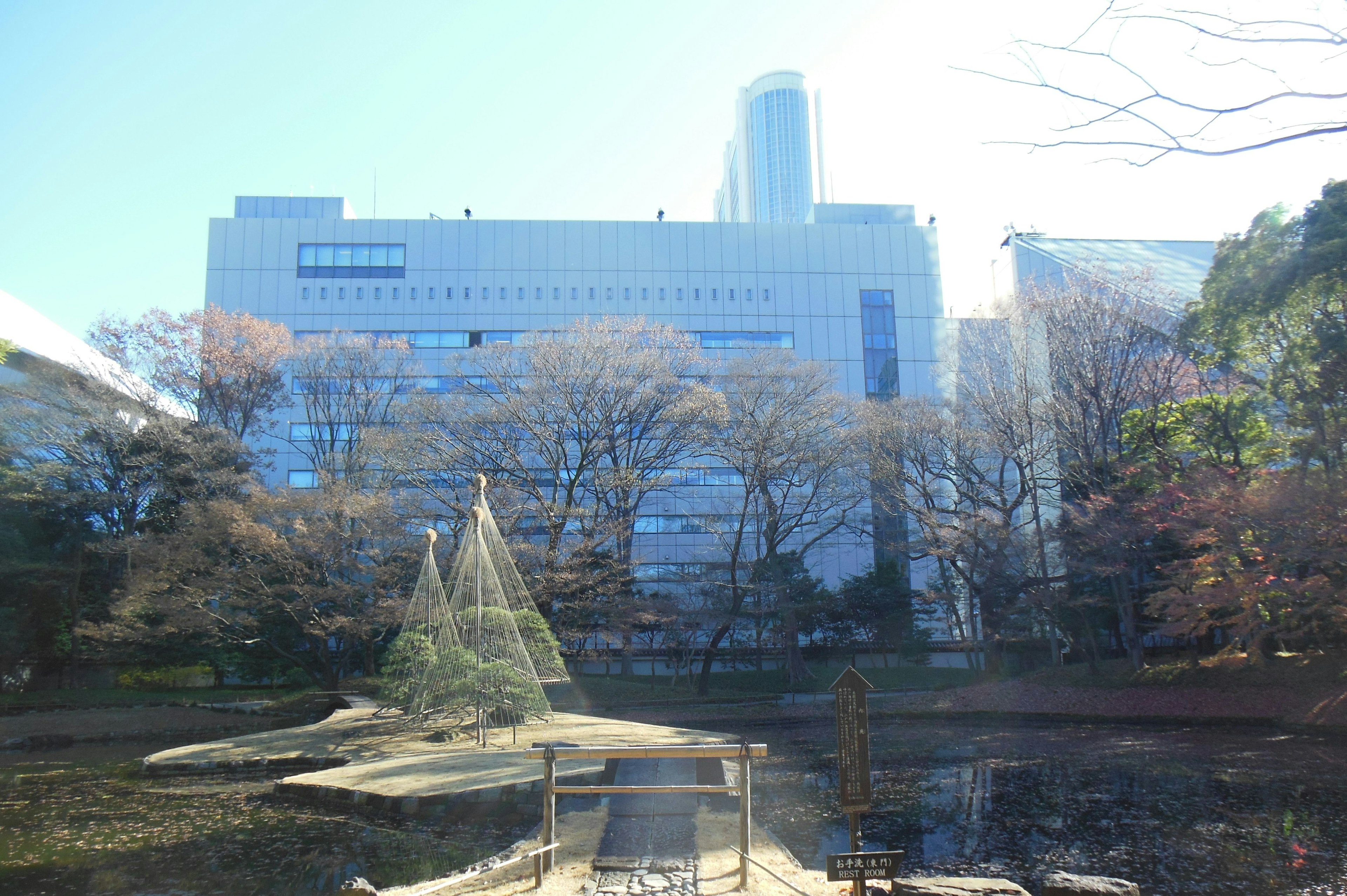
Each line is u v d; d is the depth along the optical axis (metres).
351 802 13.20
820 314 58.66
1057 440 30.77
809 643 46.81
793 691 37.88
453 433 32.84
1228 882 9.65
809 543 41.56
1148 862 10.44
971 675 38.41
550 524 31.88
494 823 11.95
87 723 27.70
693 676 41.09
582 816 11.30
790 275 58.97
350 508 29.16
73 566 34.47
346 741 19.25
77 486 34.56
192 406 38.62
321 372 38.75
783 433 35.34
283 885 9.71
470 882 8.55
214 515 29.83
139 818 13.16
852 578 45.28
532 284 57.47
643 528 52.47
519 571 29.23
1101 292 30.70
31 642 33.88
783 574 40.53
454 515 32.88
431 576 22.23
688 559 50.34
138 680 37.06
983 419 33.56
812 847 11.19
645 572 50.78
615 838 9.97
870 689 7.20
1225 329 24.11
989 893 7.24
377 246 57.22
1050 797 14.42
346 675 36.19
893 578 43.34
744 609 38.34
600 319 49.88
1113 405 28.48
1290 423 22.83
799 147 195.12
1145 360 28.64
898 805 13.91
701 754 8.38
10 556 32.41
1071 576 31.14
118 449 34.38
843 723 7.19
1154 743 20.62
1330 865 10.21
